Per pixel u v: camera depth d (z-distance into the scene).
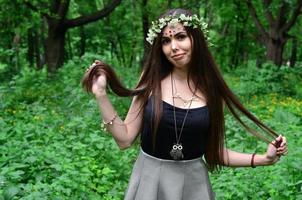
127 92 2.78
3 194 4.35
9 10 16.12
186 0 26.48
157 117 2.75
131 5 27.86
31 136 7.14
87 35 30.19
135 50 32.16
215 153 2.92
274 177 5.27
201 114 2.80
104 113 2.72
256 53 33.00
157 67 2.84
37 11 15.98
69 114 9.40
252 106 12.04
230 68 32.31
